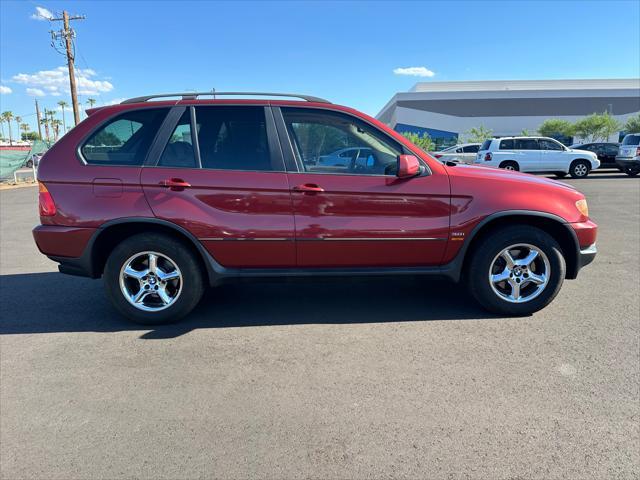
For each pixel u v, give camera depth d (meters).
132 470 2.28
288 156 3.84
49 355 3.54
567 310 4.30
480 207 3.87
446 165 4.09
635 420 2.61
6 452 2.43
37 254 7.24
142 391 3.00
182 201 3.78
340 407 2.78
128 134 3.90
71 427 2.64
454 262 3.98
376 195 3.81
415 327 3.96
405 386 3.00
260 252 3.87
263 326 4.04
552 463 2.28
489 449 2.39
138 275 3.97
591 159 19.58
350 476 2.21
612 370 3.16
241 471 2.26
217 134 3.89
